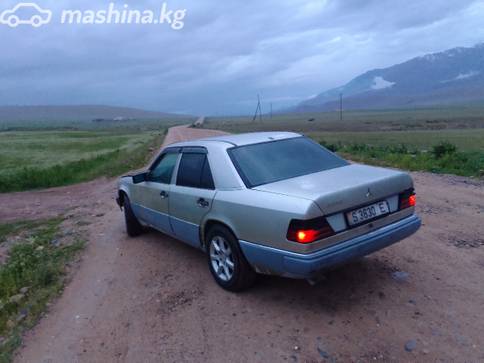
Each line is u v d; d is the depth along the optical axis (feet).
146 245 21.20
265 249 12.51
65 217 30.73
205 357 11.33
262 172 14.32
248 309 13.60
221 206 14.11
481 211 23.54
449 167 42.42
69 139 213.46
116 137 225.35
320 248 11.72
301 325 12.41
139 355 11.69
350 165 15.67
